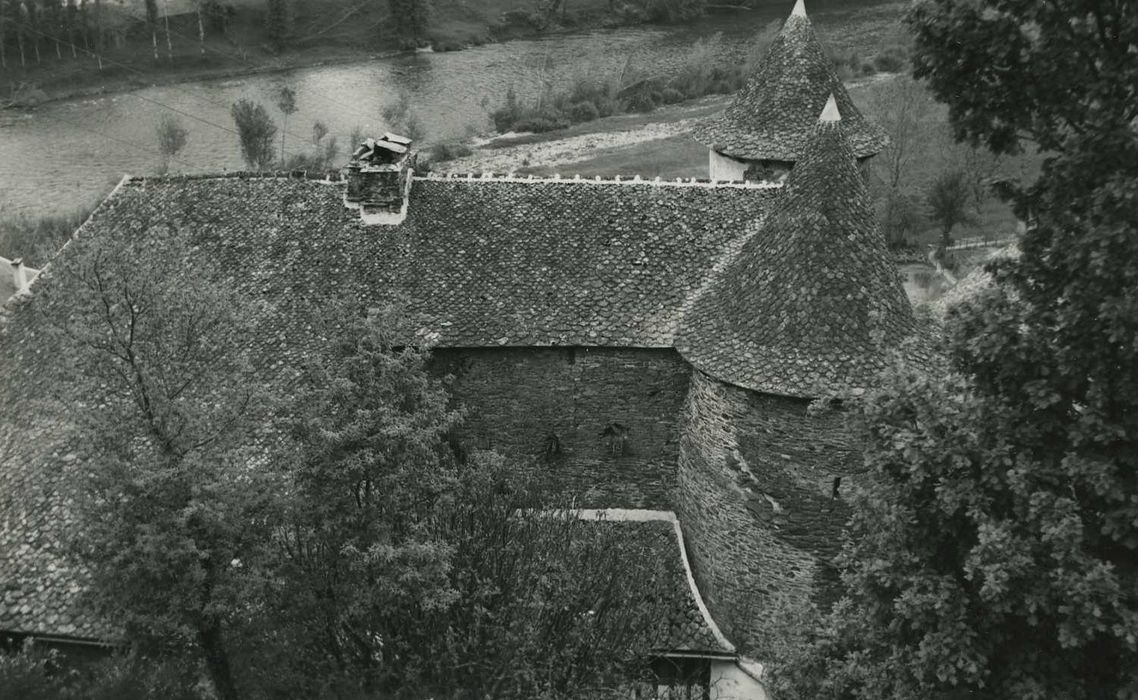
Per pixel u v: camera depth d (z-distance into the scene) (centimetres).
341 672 2108
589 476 2792
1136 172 1464
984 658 1520
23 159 7206
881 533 1667
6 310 3234
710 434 2525
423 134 7912
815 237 2392
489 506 2253
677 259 2766
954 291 3572
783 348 2359
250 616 2091
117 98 8525
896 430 1689
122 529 1912
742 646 2548
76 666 2455
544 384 2711
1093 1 1547
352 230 2912
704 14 11300
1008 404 1617
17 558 2539
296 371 2672
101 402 2745
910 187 6269
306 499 1950
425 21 10306
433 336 2642
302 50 9812
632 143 7900
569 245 2811
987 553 1466
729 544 2538
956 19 1608
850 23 10594
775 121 3300
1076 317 1491
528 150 7788
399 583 1866
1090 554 1503
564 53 10075
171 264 2220
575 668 2103
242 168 6956
